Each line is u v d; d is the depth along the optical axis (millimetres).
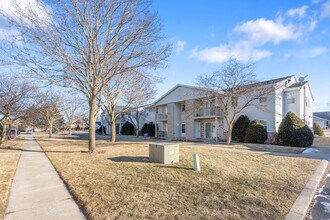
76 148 14766
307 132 15867
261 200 4418
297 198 4570
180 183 5562
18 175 6887
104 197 4621
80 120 54656
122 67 10867
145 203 4270
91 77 11594
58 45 9836
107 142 19359
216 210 3936
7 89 16078
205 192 4895
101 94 15266
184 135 27359
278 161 8766
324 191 5383
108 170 7078
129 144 16547
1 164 8836
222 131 23078
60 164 8492
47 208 4195
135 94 20047
